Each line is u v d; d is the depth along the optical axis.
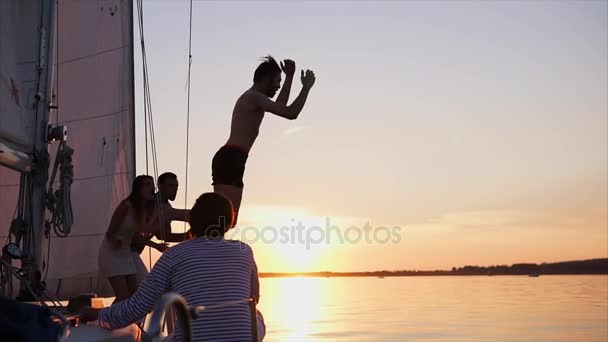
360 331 36.50
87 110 7.28
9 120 4.08
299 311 61.03
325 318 49.09
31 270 4.52
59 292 6.90
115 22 7.60
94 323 4.08
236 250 4.13
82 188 7.17
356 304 74.31
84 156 7.23
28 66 4.47
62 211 4.87
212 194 4.21
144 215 6.60
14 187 5.91
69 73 7.13
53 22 4.59
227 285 3.96
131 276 6.71
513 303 69.94
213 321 3.88
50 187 4.85
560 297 85.25
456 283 192.12
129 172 7.75
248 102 5.88
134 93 7.83
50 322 3.21
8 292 4.60
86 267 7.14
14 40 4.36
